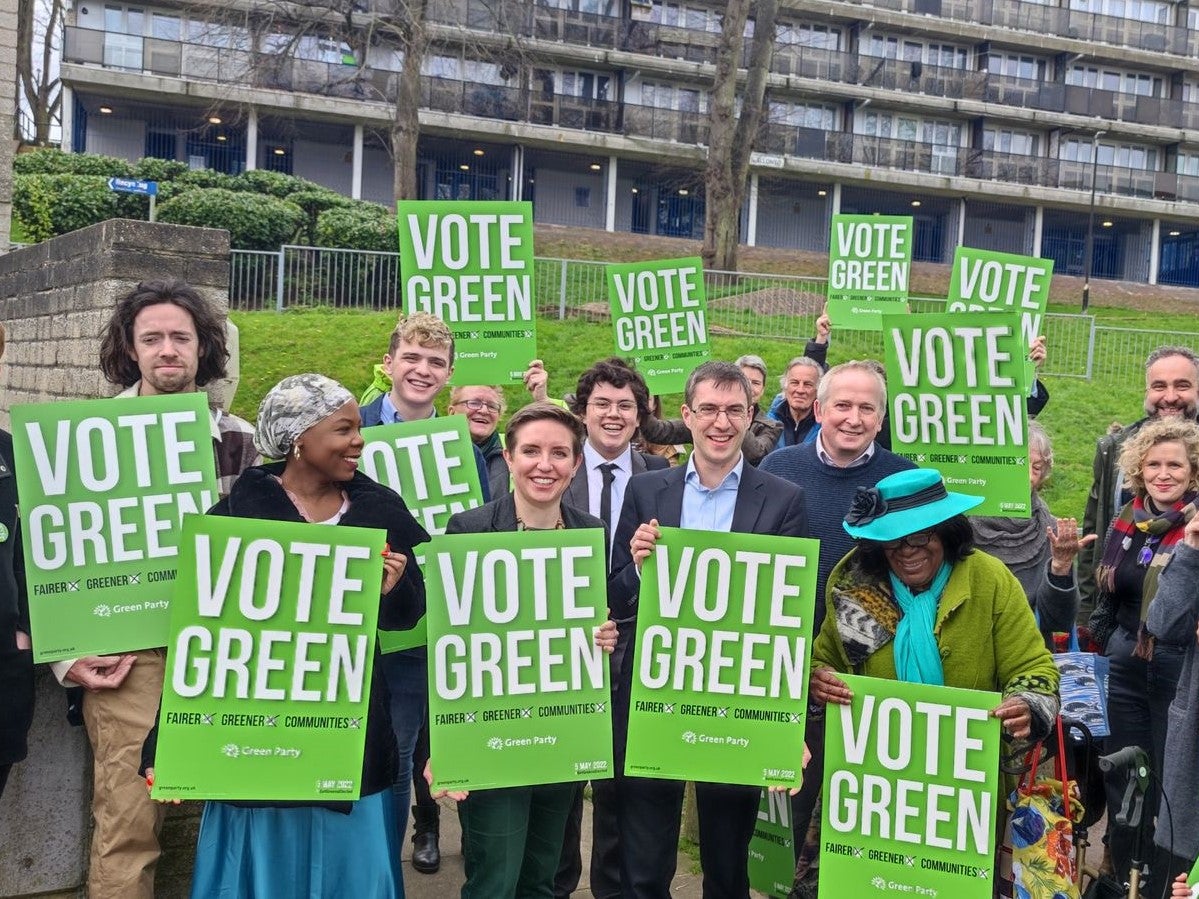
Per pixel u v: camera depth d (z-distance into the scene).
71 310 6.23
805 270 34.78
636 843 3.67
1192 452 4.35
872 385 4.19
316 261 16.36
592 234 33.09
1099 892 3.77
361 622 3.15
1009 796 3.55
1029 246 43.66
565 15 36.69
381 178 36.91
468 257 5.59
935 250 43.94
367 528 3.19
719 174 21.25
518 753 3.37
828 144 39.25
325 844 3.21
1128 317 31.31
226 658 3.07
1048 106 42.62
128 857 3.44
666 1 39.38
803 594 3.48
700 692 3.48
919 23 41.09
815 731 4.05
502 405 5.68
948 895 3.30
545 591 3.41
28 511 3.27
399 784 4.23
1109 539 4.67
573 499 4.67
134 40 30.94
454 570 3.38
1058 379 18.23
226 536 3.08
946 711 3.32
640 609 3.48
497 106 35.16
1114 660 4.49
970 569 3.49
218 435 3.78
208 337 3.72
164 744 3.02
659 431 6.67
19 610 3.35
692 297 7.36
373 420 4.78
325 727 3.11
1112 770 3.50
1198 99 46.41
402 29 22.36
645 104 38.47
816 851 4.12
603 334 16.69
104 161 20.08
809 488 4.33
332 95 32.47
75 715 3.63
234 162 35.47
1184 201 43.84
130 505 3.37
